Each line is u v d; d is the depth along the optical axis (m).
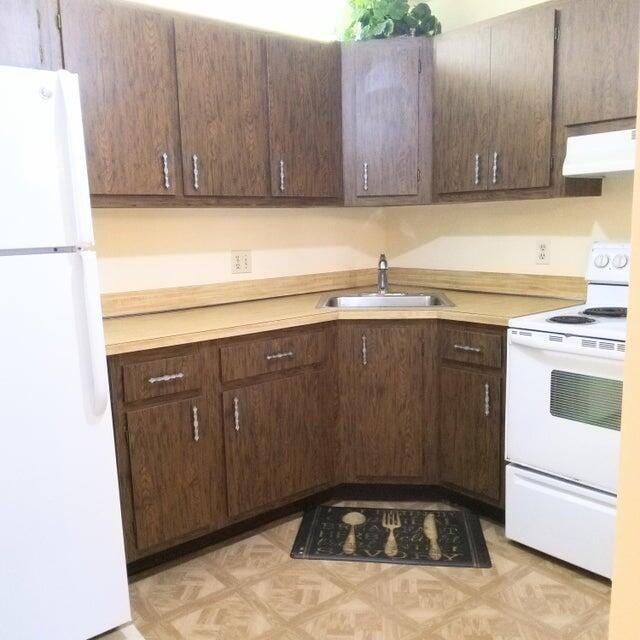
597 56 2.29
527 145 2.54
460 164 2.78
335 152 2.92
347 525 2.58
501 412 2.44
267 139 2.67
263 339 2.44
